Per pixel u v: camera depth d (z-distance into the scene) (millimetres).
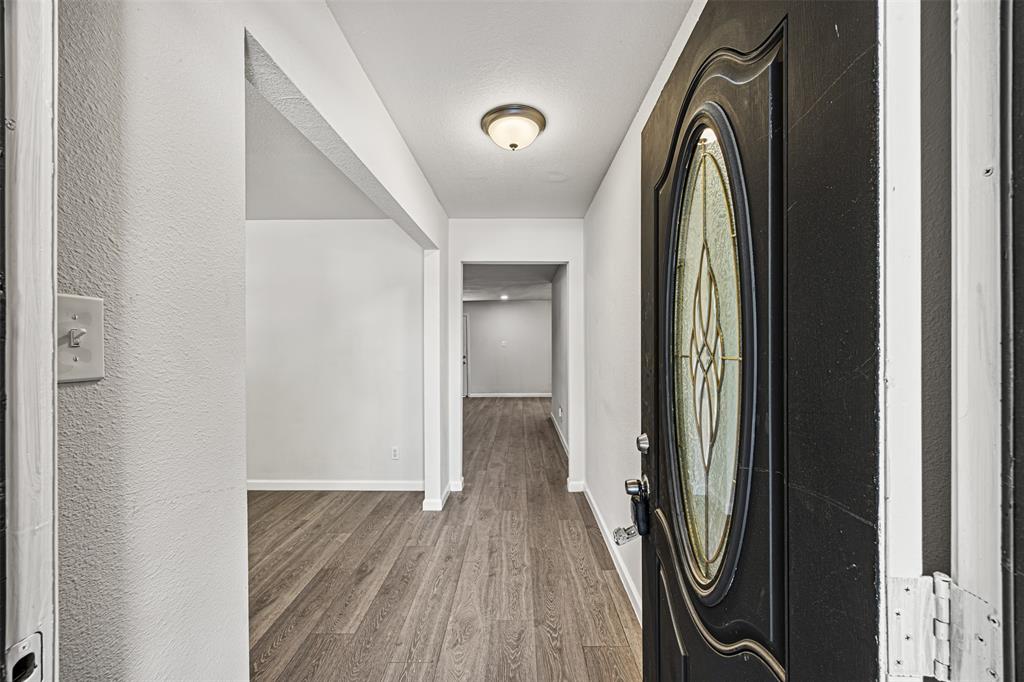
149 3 832
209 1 1003
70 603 682
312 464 4906
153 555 829
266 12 1257
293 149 3041
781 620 769
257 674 2111
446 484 4586
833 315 619
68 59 687
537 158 3201
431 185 3771
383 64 2086
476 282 9125
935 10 563
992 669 475
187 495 912
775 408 788
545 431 7996
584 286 4730
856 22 568
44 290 494
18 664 465
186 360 916
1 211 462
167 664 856
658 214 1395
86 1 712
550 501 4457
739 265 901
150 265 830
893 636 526
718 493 1009
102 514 730
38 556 485
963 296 499
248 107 2473
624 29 1871
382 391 4895
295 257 4926
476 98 2395
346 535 3680
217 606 994
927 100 568
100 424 728
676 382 1247
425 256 4238
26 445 477
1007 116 466
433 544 3492
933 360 570
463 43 1948
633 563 2643
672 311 1253
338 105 1820
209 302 985
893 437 531
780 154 773
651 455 1438
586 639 2346
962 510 502
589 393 4355
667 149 1297
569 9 1755
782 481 779
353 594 2791
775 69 778
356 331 4902
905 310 531
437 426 4246
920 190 531
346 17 1778
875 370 541
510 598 2730
